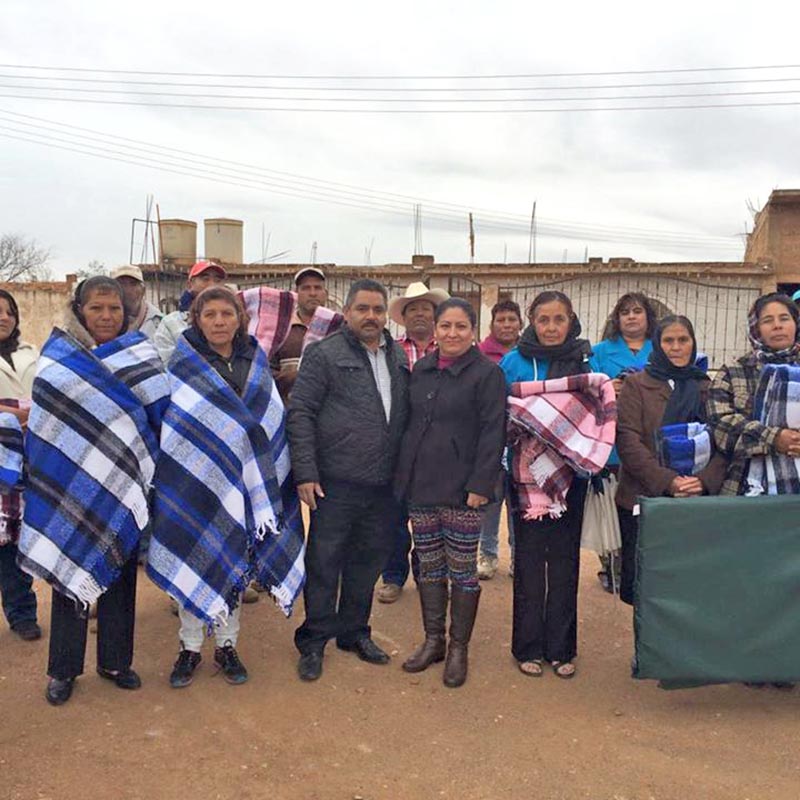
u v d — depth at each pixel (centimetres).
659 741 332
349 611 413
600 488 398
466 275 1533
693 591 344
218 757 318
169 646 427
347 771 309
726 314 1456
